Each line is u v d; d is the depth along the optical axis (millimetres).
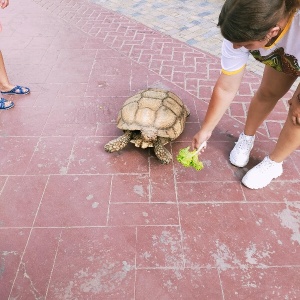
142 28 5043
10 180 2643
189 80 3854
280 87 2197
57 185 2600
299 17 1353
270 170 2498
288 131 2129
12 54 4340
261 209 2424
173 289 1979
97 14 5504
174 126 2713
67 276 2043
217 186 2594
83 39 4742
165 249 2180
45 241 2229
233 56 1718
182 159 2193
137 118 2672
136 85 3781
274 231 2283
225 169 2734
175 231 2283
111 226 2316
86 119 3262
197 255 2146
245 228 2301
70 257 2139
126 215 2387
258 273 2057
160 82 3826
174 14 5457
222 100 1908
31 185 2602
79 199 2496
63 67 4094
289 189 2562
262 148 2930
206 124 2055
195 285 2000
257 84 3750
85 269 2076
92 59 4270
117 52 4430
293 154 2863
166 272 2061
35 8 5719
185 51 4434
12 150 2908
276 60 1689
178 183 2617
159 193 2539
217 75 3943
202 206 2447
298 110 1848
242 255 2146
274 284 2006
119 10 5652
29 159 2822
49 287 1992
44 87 3723
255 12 1134
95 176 2674
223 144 2975
